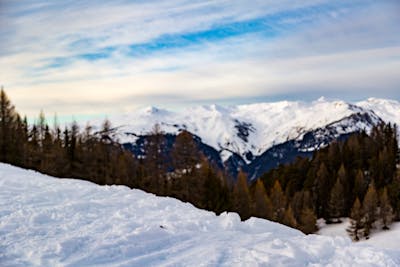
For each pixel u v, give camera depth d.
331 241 11.23
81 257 9.18
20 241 10.05
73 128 61.53
